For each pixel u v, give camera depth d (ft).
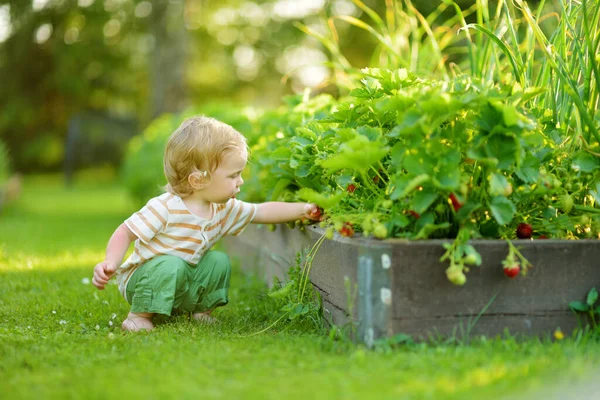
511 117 5.90
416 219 6.45
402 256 6.03
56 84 65.77
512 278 6.24
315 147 8.07
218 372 5.36
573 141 7.22
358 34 43.29
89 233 21.04
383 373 5.13
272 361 5.65
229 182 7.80
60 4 55.77
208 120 8.00
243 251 13.19
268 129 11.80
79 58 61.62
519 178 6.63
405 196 6.44
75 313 8.57
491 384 4.82
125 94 68.59
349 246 6.47
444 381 4.89
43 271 12.46
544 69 7.88
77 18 57.41
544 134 7.06
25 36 59.52
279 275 9.82
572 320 6.37
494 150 6.13
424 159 6.05
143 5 52.34
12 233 20.65
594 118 7.06
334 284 6.98
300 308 7.52
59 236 19.93
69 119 70.03
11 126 69.15
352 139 6.74
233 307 9.20
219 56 62.28
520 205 6.73
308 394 4.67
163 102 40.42
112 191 54.19
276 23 55.36
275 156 8.59
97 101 70.28
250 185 11.32
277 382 5.01
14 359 5.87
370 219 6.35
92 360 5.83
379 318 6.03
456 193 6.16
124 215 30.07
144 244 7.92
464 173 6.34
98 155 64.49
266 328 7.06
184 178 7.77
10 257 14.56
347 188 7.51
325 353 5.95
